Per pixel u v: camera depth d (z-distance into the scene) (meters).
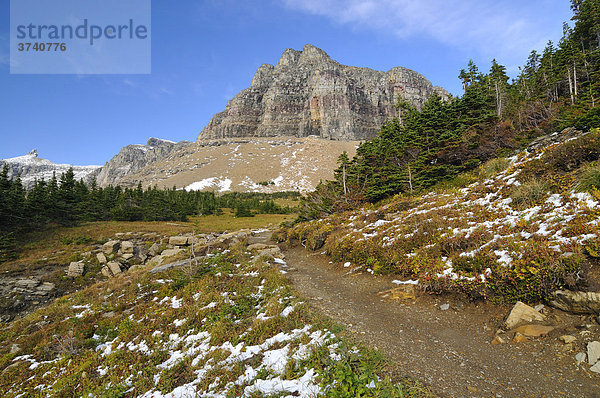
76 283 26.00
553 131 20.77
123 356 8.20
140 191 69.31
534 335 5.92
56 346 10.12
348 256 15.05
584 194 9.01
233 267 16.64
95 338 10.18
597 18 36.84
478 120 25.14
